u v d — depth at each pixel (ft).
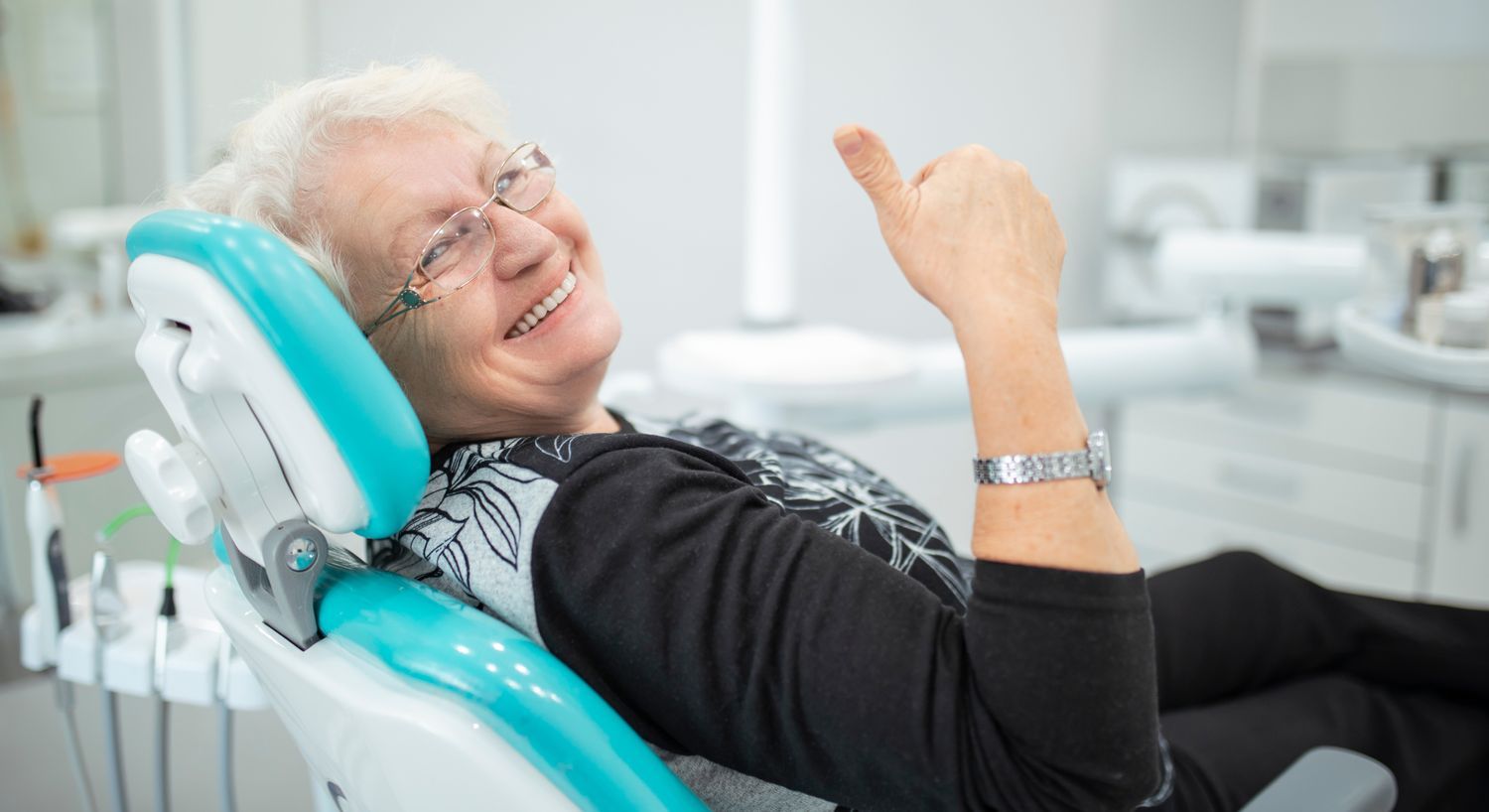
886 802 2.07
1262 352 7.86
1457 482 6.93
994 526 2.01
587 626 2.15
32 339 5.82
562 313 2.66
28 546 5.86
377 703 1.99
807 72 7.59
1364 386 7.36
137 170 6.37
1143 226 8.24
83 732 5.35
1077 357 5.74
